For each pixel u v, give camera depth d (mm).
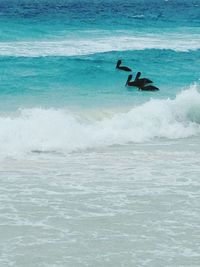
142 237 34344
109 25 146000
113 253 32406
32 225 35594
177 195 40719
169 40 121750
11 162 47156
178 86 76500
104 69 84562
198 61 96188
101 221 36344
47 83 74250
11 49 98062
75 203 38969
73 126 54000
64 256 31969
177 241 33938
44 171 45188
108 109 61906
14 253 32125
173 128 57938
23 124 52562
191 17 188250
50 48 101750
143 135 55844
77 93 69562
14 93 67812
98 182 42938
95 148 51781
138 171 45562
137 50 102562
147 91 72312
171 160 48625
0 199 39312
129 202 39312
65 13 187125
